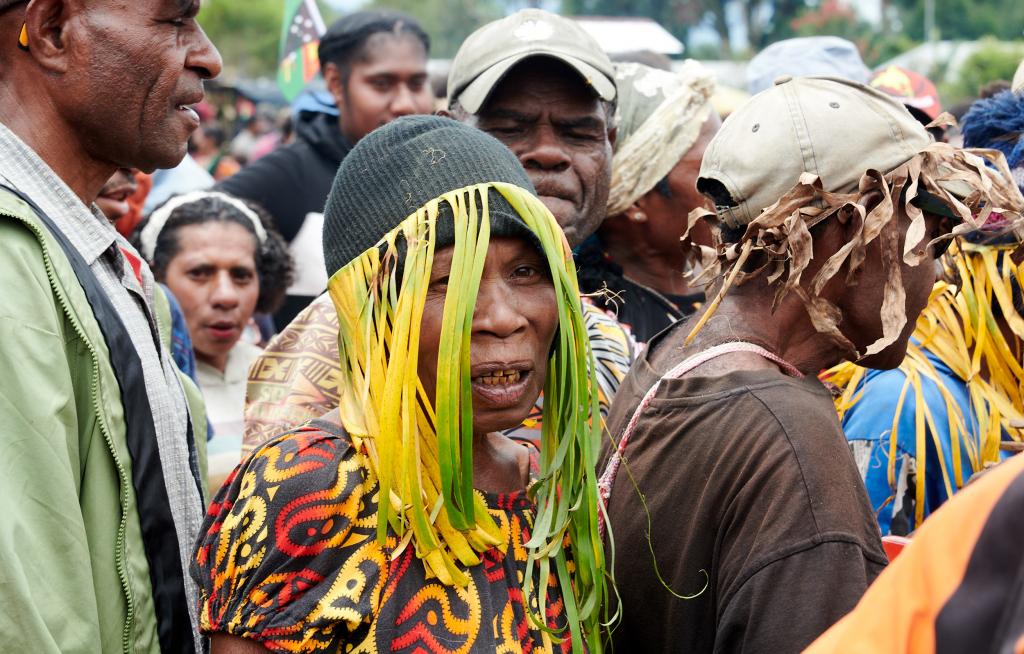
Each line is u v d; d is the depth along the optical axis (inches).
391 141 62.8
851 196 67.1
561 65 96.2
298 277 164.9
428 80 178.7
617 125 115.5
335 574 57.2
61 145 72.3
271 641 55.7
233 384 142.9
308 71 207.3
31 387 62.7
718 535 65.1
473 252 58.4
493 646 59.1
